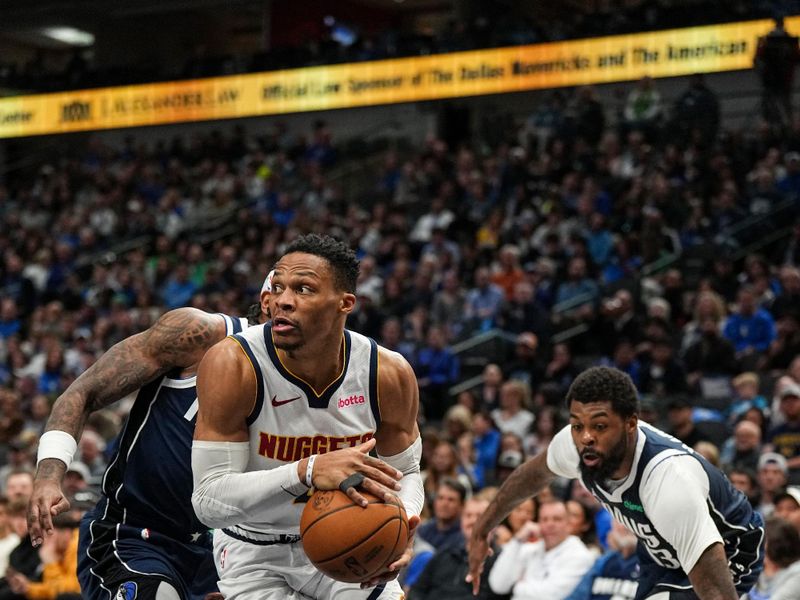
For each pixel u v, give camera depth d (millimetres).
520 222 15289
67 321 15531
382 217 16969
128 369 3627
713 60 18016
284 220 18438
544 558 6102
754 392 9469
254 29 28344
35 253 19438
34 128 24359
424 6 27688
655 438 3893
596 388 3783
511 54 19688
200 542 3771
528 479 4340
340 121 22422
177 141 22547
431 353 11938
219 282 15586
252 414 3195
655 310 11742
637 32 18609
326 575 3141
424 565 6652
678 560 3873
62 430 3520
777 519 5500
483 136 19734
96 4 26266
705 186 15023
